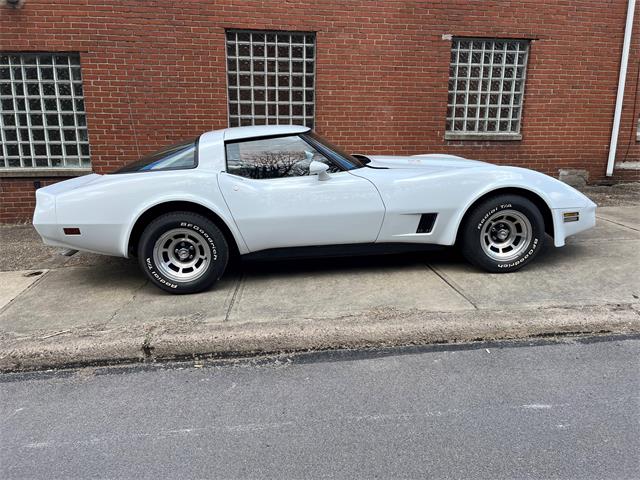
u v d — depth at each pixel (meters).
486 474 2.21
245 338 3.39
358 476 2.21
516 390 2.88
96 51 6.61
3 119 6.88
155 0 6.57
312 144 4.33
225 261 4.21
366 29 7.02
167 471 2.27
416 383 2.98
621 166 8.27
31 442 2.51
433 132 7.50
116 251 4.16
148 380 3.10
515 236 4.54
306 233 4.24
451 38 7.23
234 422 2.63
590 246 5.30
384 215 4.27
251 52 6.98
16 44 6.52
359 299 4.03
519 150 7.84
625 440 2.43
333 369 3.17
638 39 7.72
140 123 6.87
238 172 4.19
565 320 3.57
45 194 4.11
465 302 3.91
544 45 7.52
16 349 3.29
